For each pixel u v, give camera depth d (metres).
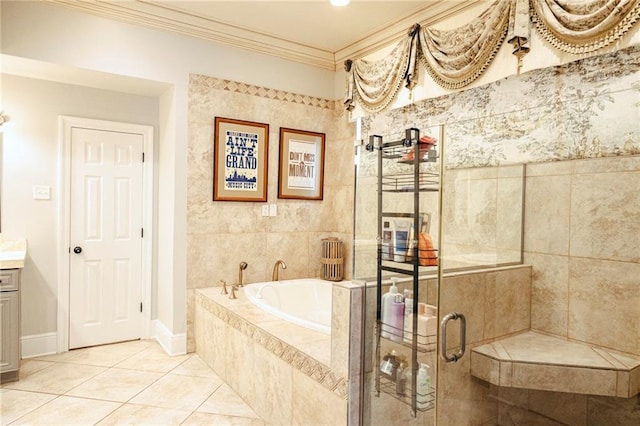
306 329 2.50
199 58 3.48
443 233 1.73
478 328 1.88
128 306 3.77
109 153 3.64
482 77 2.70
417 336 1.79
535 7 2.35
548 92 2.34
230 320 2.88
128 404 2.58
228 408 2.57
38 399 2.63
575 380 1.91
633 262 1.89
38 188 3.34
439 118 3.06
